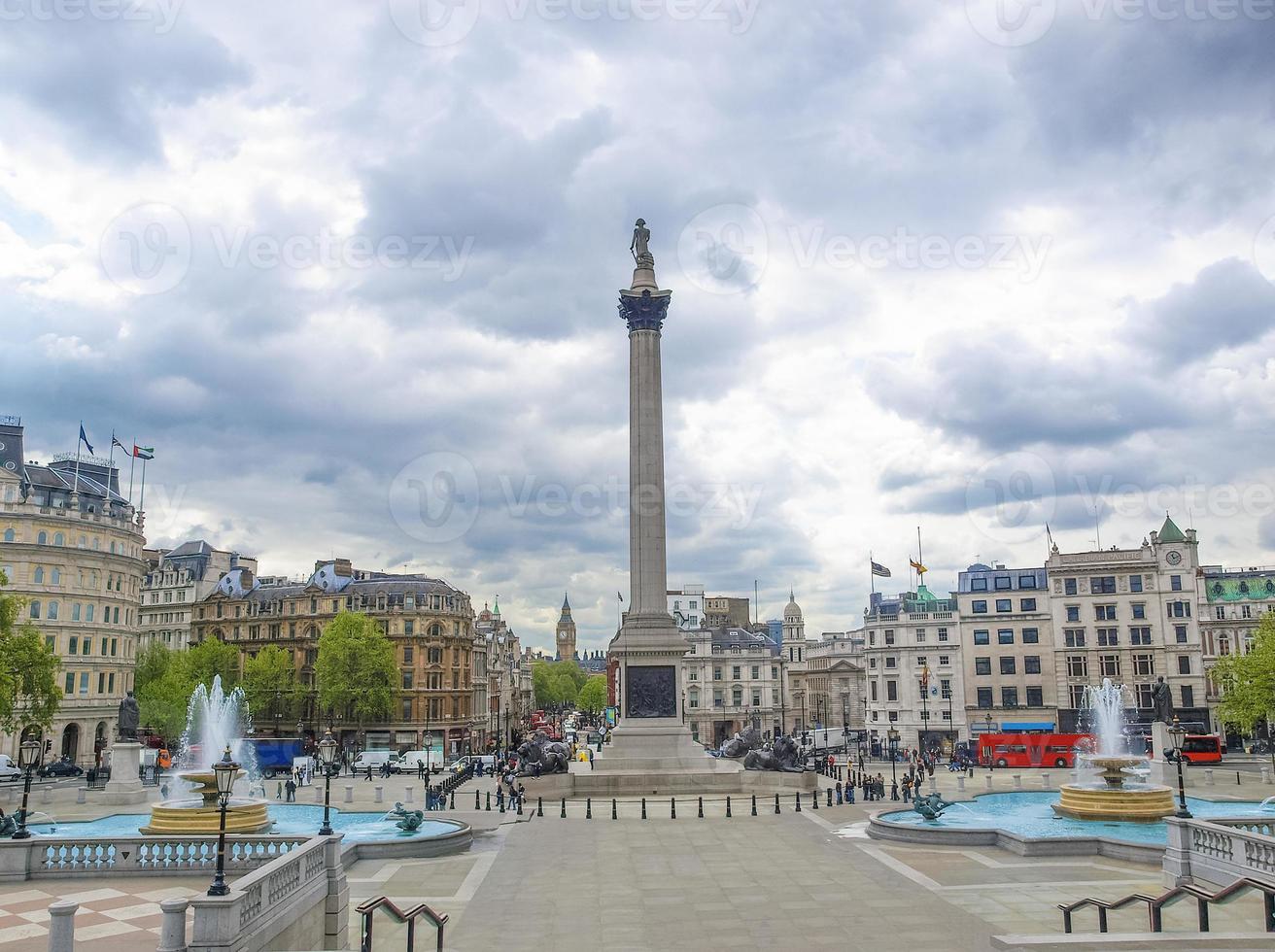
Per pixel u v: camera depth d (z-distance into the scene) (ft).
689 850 149.07
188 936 81.10
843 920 102.12
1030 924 98.99
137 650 440.45
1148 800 167.43
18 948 81.56
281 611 495.41
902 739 445.78
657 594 273.54
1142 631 406.62
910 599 501.56
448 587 492.54
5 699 229.86
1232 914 97.40
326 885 91.91
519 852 148.66
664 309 293.02
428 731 463.42
